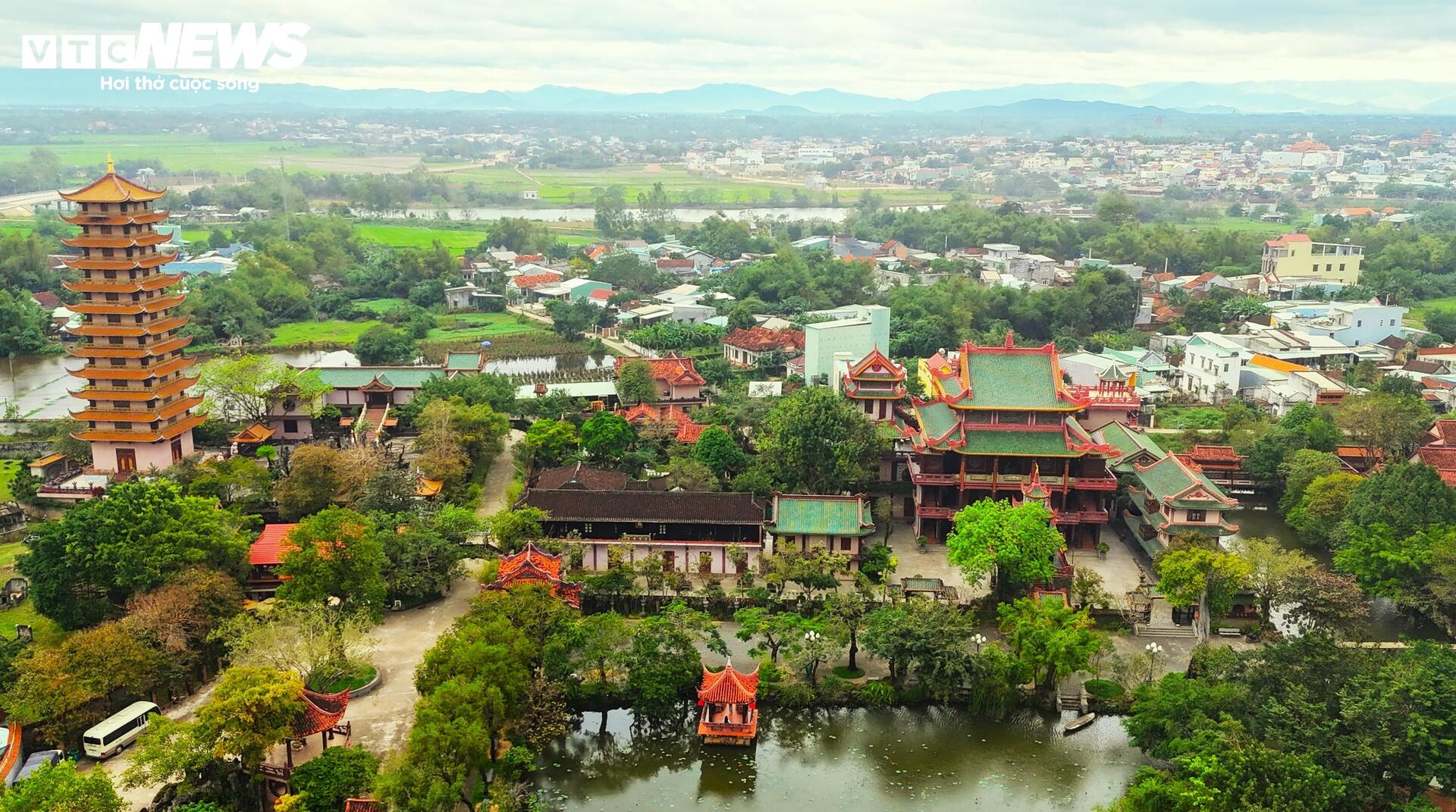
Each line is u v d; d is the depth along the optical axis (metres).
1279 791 75.25
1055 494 134.12
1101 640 101.81
